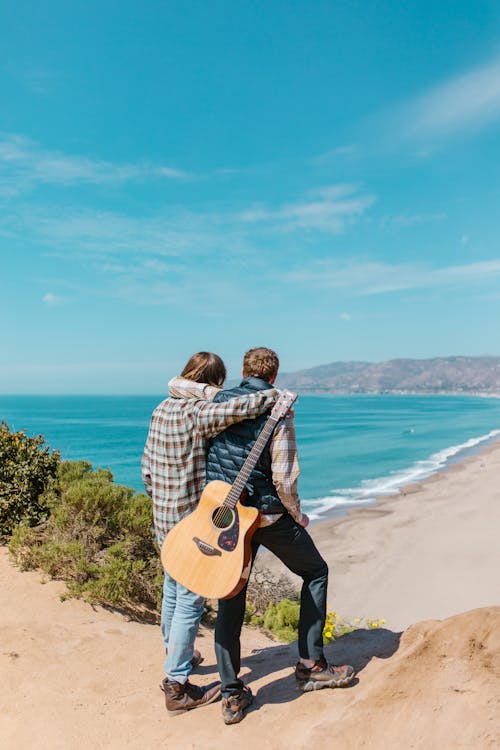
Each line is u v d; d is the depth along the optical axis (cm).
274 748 270
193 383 333
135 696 348
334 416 17100
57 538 611
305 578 323
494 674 269
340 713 280
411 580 1672
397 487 3775
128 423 13950
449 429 11038
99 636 446
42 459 697
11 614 471
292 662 375
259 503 295
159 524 324
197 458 319
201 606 328
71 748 292
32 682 358
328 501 3291
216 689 332
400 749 251
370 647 363
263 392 298
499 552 1898
